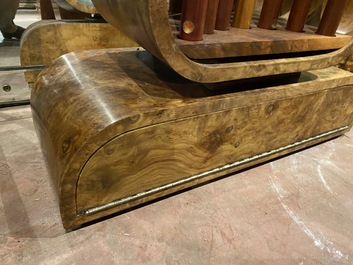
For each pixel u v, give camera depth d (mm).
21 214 659
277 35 740
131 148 582
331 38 797
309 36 771
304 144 982
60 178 545
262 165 926
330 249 666
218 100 648
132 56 841
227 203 762
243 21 761
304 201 798
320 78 871
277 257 633
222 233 674
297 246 664
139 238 640
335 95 927
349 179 904
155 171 656
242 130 751
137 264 586
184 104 607
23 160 827
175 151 654
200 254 620
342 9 781
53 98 654
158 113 573
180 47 559
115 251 606
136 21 522
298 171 916
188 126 635
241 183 838
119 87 641
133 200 667
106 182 596
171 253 615
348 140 1120
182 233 663
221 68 598
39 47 1085
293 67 717
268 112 772
